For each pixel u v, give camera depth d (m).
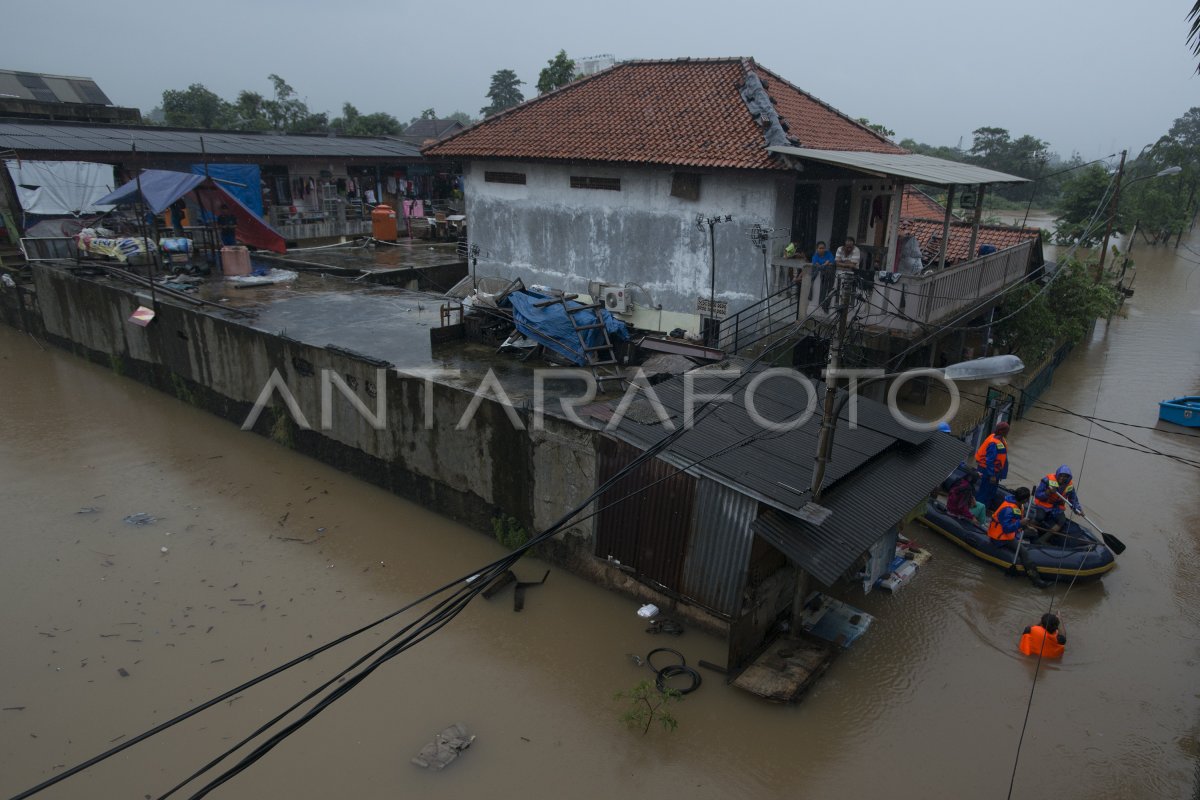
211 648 10.06
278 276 21.72
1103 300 23.83
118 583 11.45
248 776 8.12
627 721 8.78
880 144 17.81
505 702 9.17
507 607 10.91
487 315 15.45
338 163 30.58
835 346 8.34
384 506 13.79
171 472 15.06
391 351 14.67
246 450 16.09
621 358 14.34
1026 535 12.06
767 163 13.95
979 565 12.07
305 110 49.19
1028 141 62.09
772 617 10.16
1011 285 18.52
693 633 10.18
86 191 23.72
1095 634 10.41
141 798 7.84
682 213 15.74
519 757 8.38
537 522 11.87
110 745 8.51
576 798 7.88
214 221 23.20
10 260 24.61
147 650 10.02
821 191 16.06
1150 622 10.70
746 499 9.22
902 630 10.43
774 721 8.81
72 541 12.52
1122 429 17.48
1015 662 9.85
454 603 5.94
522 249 18.75
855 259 14.30
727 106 16.41
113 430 17.11
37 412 18.09
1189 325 28.02
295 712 9.00
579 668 9.69
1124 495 14.37
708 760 8.33
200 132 30.00
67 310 21.70
